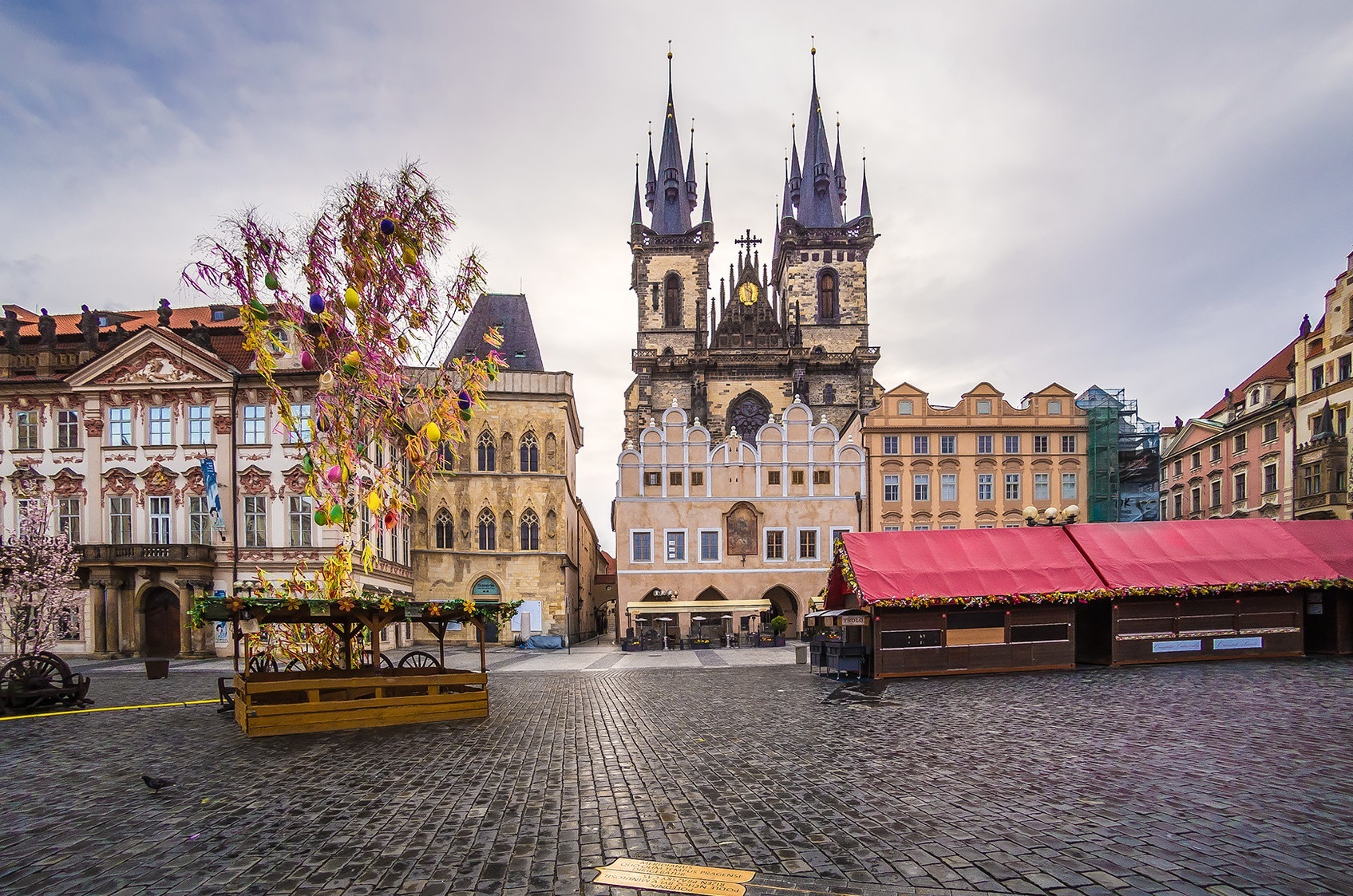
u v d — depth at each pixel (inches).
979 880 335.0
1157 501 2726.4
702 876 345.4
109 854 392.5
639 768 556.1
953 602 1084.5
